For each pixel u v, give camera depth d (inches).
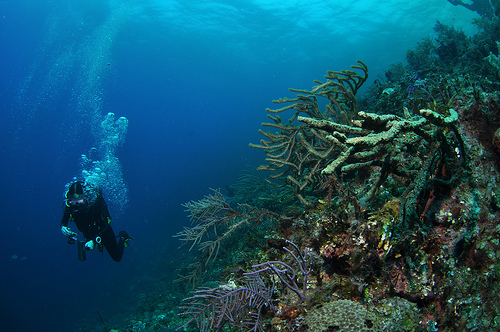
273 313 93.7
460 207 84.7
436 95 142.9
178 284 346.3
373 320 73.2
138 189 1745.8
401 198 85.4
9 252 1579.7
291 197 219.9
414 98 171.0
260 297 93.3
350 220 94.3
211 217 178.4
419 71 271.3
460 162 87.1
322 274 95.3
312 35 1483.8
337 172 172.1
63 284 837.2
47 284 892.0
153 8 1299.2
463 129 97.0
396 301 78.5
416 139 97.7
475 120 98.0
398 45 1539.1
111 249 263.1
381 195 99.7
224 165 1305.4
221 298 94.4
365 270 85.0
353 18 1250.0
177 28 1519.4
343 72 182.9
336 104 186.1
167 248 674.2
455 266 80.4
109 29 1536.7
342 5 1149.1
